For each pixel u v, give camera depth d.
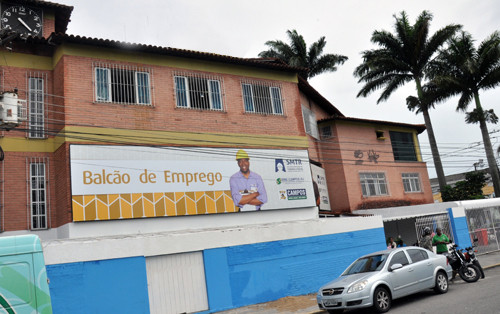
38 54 15.54
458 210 22.34
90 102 14.88
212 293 13.04
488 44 32.34
